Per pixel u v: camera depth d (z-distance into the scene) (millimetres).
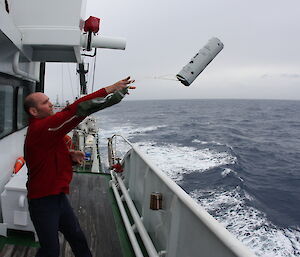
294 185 16859
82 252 2293
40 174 1845
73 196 4488
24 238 3189
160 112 96938
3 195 3113
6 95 4152
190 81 1984
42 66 6449
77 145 7867
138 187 3879
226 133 41469
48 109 1811
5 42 3264
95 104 1605
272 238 9438
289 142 35875
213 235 1723
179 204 2299
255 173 19469
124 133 38000
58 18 3674
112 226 3572
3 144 3982
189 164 19578
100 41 4086
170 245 2352
